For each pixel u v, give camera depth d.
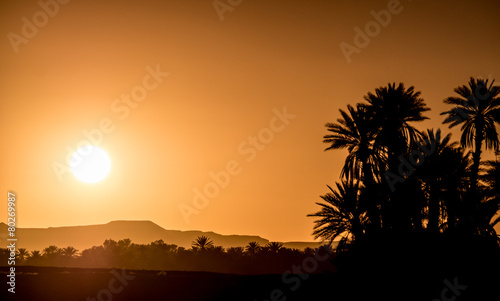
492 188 47.38
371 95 52.56
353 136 52.31
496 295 43.25
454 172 47.84
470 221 46.19
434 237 45.84
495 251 45.28
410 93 52.25
